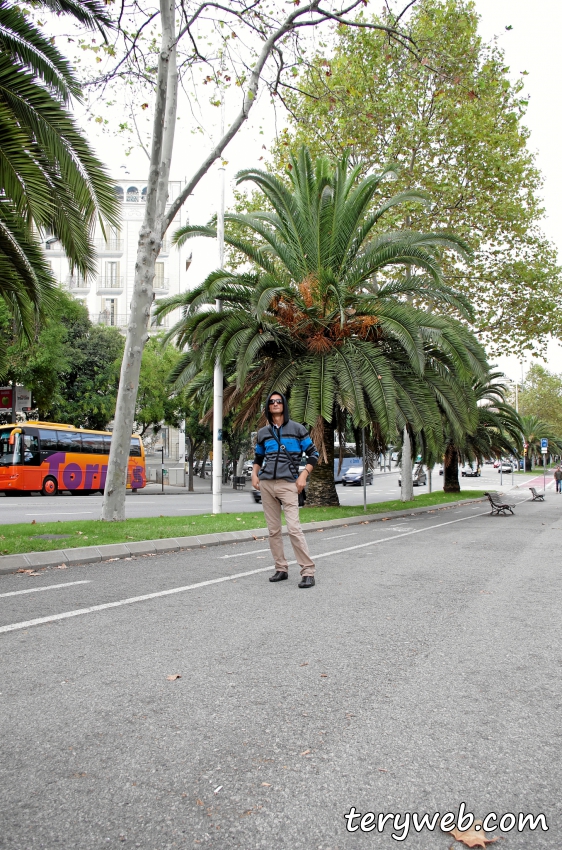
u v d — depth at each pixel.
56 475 30.77
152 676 3.80
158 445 60.69
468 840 2.19
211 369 17.62
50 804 2.40
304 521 14.76
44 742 2.91
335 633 4.83
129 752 2.82
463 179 24.30
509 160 24.64
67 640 4.52
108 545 9.08
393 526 15.35
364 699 3.48
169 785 2.54
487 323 26.31
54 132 9.81
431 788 2.55
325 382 16.25
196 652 4.28
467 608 5.80
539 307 25.67
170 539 10.12
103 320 52.59
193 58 12.42
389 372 16.34
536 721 3.22
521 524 16.31
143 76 12.05
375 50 18.98
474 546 11.00
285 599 6.03
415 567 8.33
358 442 22.39
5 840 2.17
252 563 8.41
